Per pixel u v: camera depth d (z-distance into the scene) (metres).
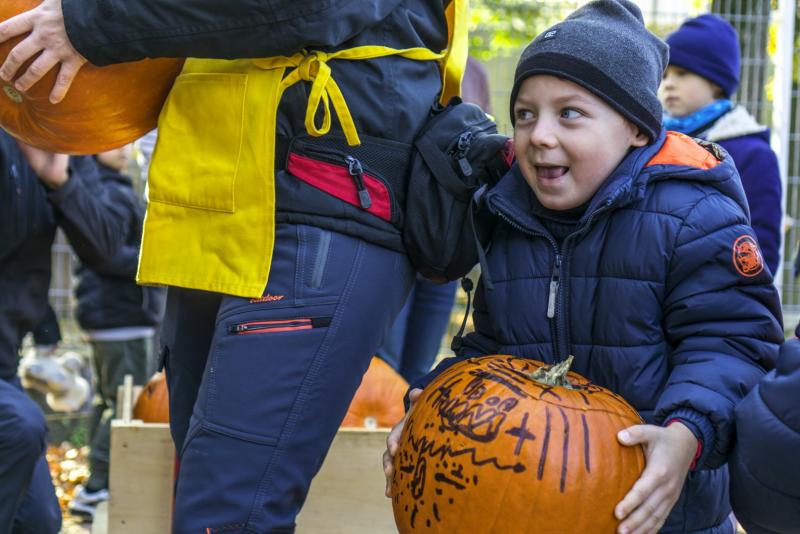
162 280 2.44
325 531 3.30
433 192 2.46
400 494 2.26
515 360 2.33
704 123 4.28
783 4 7.44
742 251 2.27
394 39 2.46
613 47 2.30
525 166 2.38
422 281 4.71
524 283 2.42
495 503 2.10
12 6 2.43
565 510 2.07
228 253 2.39
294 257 2.38
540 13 13.09
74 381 6.80
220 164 2.40
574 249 2.37
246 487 2.32
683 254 2.27
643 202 2.33
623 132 2.35
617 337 2.31
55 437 7.05
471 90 5.43
